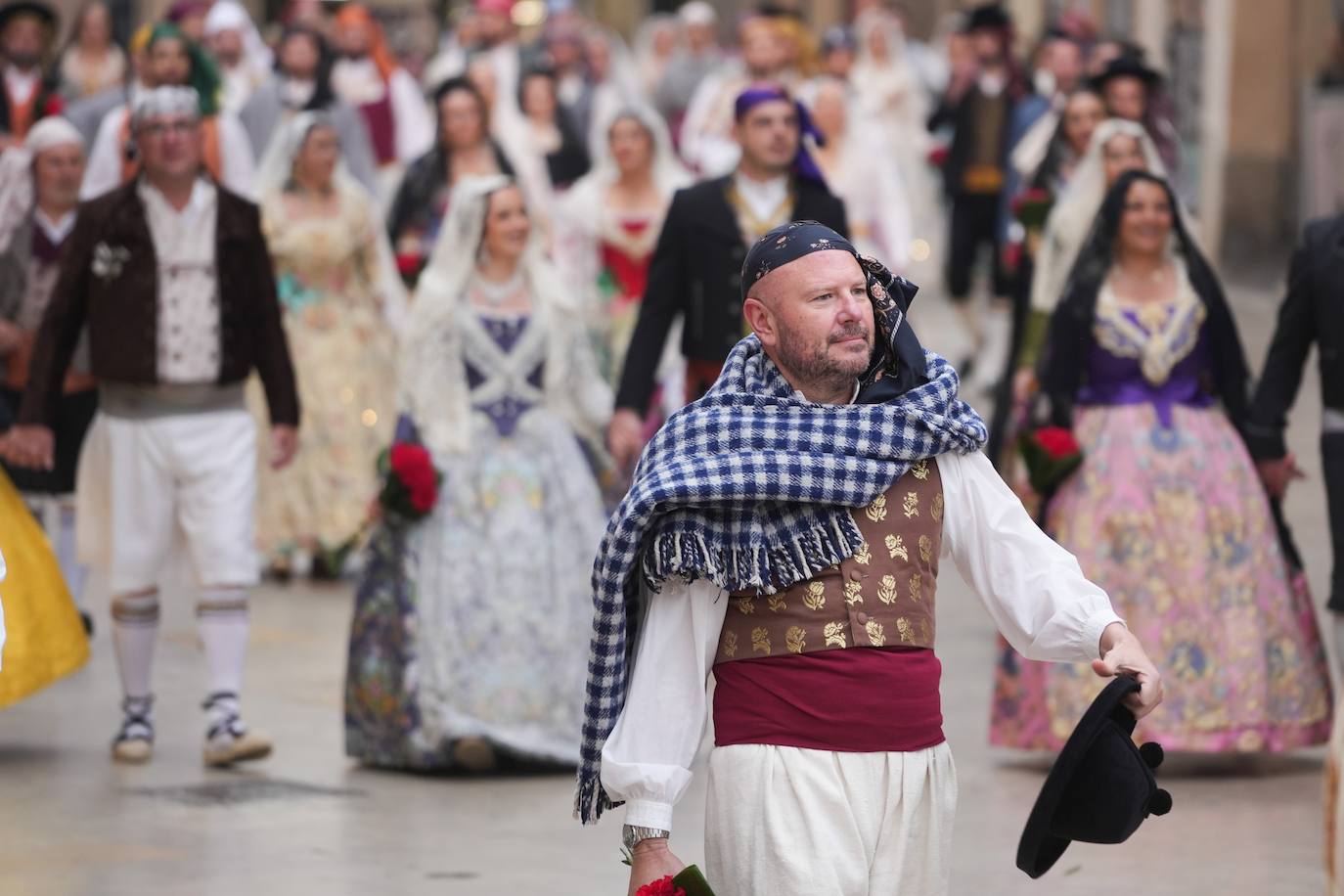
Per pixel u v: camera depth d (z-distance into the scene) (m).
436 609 18.88
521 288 19.67
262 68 39.97
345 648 24.17
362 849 16.19
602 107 52.41
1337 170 55.41
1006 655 18.69
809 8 102.44
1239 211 58.66
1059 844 10.09
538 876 15.43
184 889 15.10
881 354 10.43
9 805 17.52
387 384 28.80
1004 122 40.56
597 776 10.32
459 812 17.42
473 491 19.16
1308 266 17.88
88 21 41.66
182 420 19.03
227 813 17.30
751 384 10.28
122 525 19.16
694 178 39.28
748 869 9.93
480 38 49.88
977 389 40.44
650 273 20.06
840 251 10.16
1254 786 18.05
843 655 9.96
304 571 29.30
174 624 25.64
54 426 21.39
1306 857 15.75
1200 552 18.45
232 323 19.12
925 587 10.14
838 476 9.95
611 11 110.12
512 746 18.56
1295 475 18.77
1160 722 18.22
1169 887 14.99
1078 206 20.97
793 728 9.93
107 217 18.84
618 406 19.72
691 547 9.95
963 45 44.47
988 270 41.25
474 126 29.31
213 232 19.02
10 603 18.53
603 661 10.16
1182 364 18.73
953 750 19.17
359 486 28.48
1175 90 62.38
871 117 48.06
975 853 15.88
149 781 18.41
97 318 18.88
